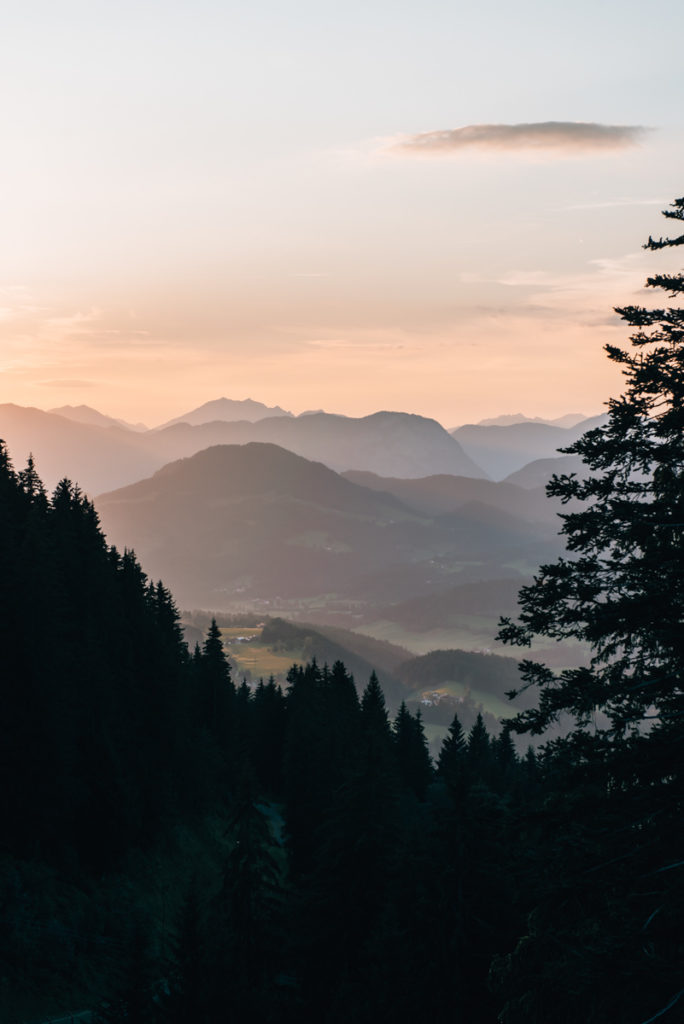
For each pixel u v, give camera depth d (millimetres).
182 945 23312
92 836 44906
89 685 49062
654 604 11797
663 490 12508
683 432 12203
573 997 10836
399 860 26359
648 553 12062
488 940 20266
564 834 12055
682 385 11859
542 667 12953
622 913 11273
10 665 41062
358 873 28656
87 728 47188
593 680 12516
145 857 49875
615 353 12852
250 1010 23469
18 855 39969
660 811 11609
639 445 12195
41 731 41094
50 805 41344
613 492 12477
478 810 21250
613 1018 10781
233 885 29156
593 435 12633
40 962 34281
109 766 46062
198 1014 22297
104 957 37031
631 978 10273
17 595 41938
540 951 11906
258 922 28609
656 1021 10055
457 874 20875
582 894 11578
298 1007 27391
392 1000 21609
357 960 27438
